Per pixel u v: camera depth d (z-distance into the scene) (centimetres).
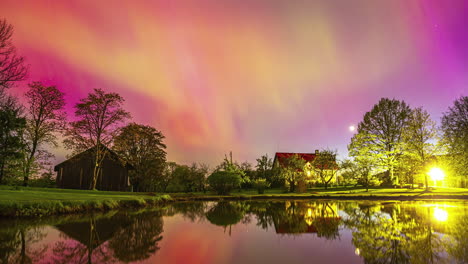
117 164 4050
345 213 1503
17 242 764
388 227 1014
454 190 3475
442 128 3453
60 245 727
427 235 852
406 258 596
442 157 3581
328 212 1581
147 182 4994
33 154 2944
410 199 2622
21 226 1052
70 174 3997
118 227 1045
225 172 3884
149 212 1662
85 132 3403
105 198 2041
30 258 600
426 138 3775
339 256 619
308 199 2966
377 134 4241
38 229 987
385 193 3212
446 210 1598
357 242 764
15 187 2270
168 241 787
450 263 554
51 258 599
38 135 3042
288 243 759
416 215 1368
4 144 2178
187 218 1355
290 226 1076
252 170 5384
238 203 2547
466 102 3259
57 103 3228
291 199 3034
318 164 4922
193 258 601
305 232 938
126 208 1931
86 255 627
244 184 5188
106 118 3484
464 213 1430
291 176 4466
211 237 852
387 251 660
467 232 895
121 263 560
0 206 1269
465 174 3272
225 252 659
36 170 2555
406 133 3953
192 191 5566
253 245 734
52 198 1689
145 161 4706
